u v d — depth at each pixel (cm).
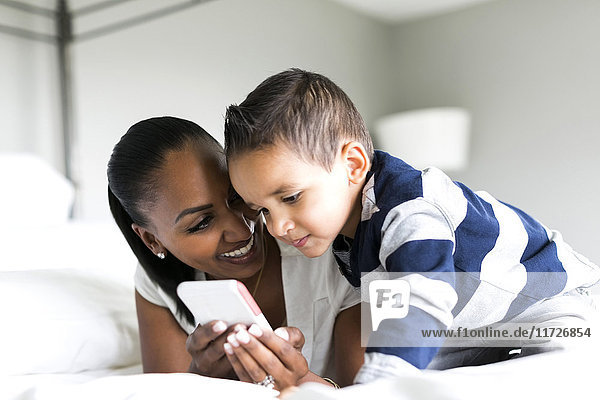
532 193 309
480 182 325
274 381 63
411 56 354
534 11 310
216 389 52
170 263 89
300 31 301
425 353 58
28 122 198
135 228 86
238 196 79
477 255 71
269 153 68
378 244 69
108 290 110
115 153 81
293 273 87
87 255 132
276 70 287
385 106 356
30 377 90
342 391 47
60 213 170
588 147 293
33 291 99
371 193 71
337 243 78
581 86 295
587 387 49
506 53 320
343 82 327
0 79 191
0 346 89
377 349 58
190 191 76
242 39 271
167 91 239
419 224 65
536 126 309
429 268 62
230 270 82
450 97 340
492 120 324
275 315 92
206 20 255
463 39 335
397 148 333
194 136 79
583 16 295
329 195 70
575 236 206
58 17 205
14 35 195
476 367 55
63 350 95
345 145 72
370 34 347
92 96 215
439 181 72
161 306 95
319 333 87
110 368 103
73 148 203
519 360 56
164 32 239
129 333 104
